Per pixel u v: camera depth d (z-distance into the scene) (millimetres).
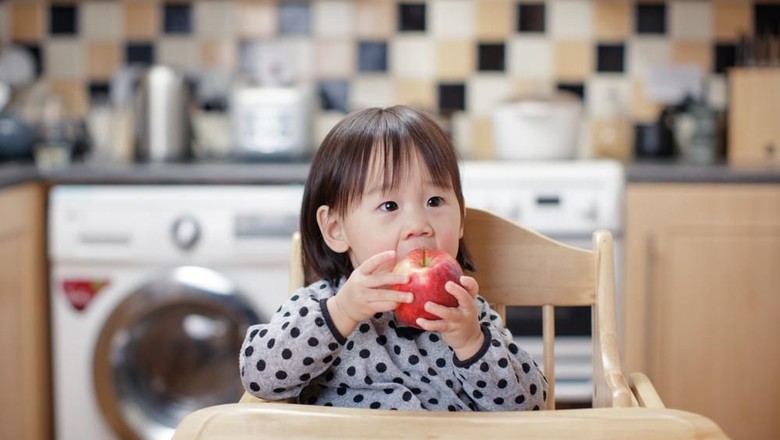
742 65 3041
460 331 1076
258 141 2848
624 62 3137
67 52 3182
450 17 3156
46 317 2643
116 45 3178
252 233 2562
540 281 1428
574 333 2637
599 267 1406
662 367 2588
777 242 2566
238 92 2885
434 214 1197
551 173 2574
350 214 1209
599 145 3131
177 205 2576
